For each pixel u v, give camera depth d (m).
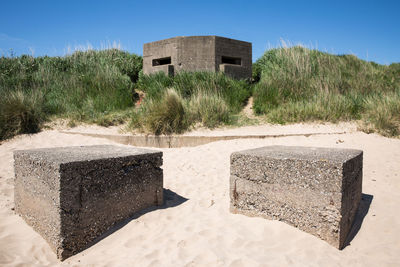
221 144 6.40
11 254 2.57
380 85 9.84
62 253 2.61
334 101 7.91
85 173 2.78
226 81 9.66
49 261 2.58
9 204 3.62
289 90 9.03
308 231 2.82
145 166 3.38
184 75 9.78
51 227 2.71
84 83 9.76
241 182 3.27
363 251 2.65
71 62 11.52
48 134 7.16
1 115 7.07
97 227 2.89
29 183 3.07
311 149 3.60
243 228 2.96
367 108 7.71
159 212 3.37
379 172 4.58
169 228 3.05
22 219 3.25
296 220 2.90
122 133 7.33
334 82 9.16
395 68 12.96
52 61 11.16
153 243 2.77
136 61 12.59
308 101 8.45
